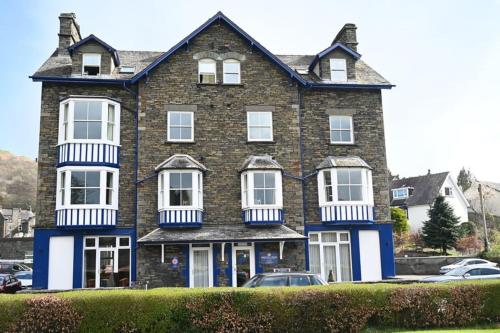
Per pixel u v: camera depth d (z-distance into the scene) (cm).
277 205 2202
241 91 2338
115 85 2267
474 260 2912
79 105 2161
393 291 1288
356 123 2427
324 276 2273
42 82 2216
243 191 2228
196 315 1161
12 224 7306
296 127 2344
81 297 1132
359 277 2269
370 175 2345
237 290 1197
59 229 2105
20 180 9719
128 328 1134
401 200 5691
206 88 2314
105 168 2141
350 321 1235
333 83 2403
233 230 2166
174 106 2270
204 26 2331
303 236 2150
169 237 2073
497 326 1323
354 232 2309
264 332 1182
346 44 2623
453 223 4156
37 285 2052
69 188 2091
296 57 2762
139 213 2156
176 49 2286
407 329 1276
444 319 1306
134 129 2253
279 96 2361
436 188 5403
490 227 5391
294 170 2306
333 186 2288
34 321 1101
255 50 2386
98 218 2094
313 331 1212
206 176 2239
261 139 2316
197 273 2134
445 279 1880
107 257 2142
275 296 1201
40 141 2169
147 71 2245
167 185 2144
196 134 2269
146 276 2088
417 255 4003
